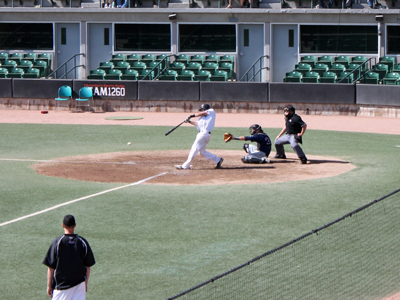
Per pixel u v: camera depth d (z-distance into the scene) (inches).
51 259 466.9
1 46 2802.7
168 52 2706.7
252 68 2659.9
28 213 853.2
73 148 1477.6
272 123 1956.2
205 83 2234.3
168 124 1952.5
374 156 1353.3
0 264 650.8
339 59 2559.1
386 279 603.5
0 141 1581.0
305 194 962.1
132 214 846.5
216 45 2664.9
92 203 908.6
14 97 2359.7
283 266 641.0
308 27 2593.5
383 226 781.3
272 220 812.6
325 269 632.4
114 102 2309.3
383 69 2365.9
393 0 2573.8
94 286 590.2
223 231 764.6
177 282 599.5
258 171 1171.9
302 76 2354.8
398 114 2054.6
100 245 712.4
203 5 2677.2
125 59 2659.9
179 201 920.3
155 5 2736.2
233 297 557.3
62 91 2295.8
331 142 1584.6
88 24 2721.5
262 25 2618.1
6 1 2824.8
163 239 734.5
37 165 1236.5
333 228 775.1
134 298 561.3
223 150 1461.6
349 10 2513.5
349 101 2128.4
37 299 558.6
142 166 1227.9
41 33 2775.6
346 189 997.2
